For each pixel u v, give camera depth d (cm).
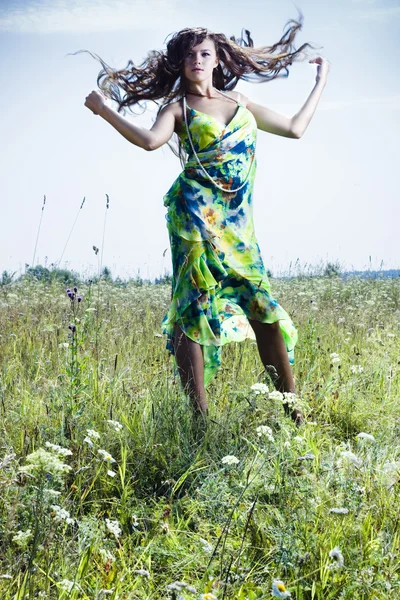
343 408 637
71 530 419
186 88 624
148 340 823
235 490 446
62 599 341
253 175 621
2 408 559
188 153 615
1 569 354
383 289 1480
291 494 439
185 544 406
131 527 432
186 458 499
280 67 661
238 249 607
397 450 539
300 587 354
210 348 604
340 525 397
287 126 647
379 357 796
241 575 365
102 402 574
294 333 648
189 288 591
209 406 590
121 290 1386
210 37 625
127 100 637
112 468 491
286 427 507
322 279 1653
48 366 711
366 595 355
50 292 1272
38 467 373
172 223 605
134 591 357
